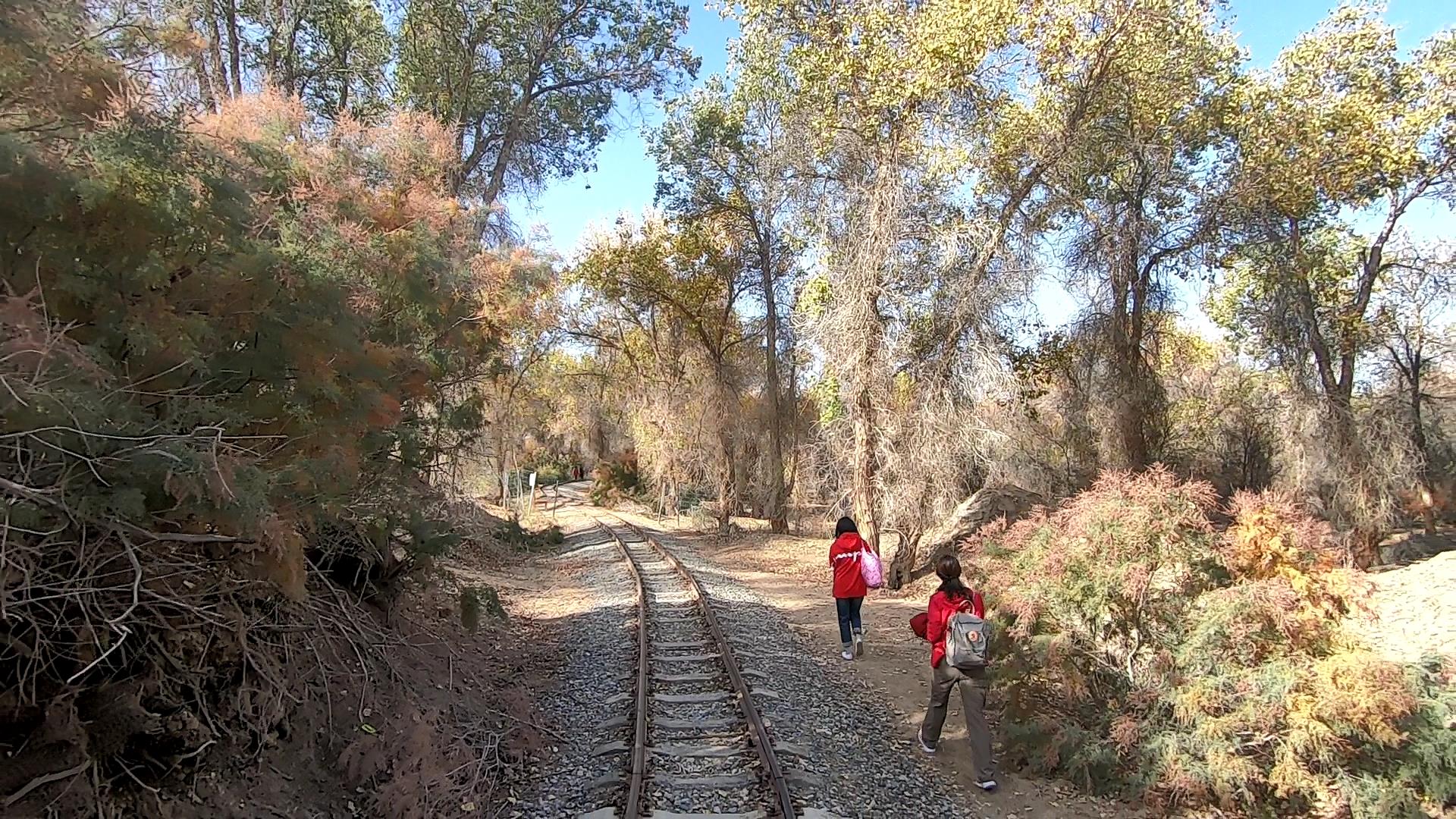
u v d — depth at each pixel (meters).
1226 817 6.24
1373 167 18.42
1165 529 6.98
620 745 6.82
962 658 6.76
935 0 16.77
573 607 13.97
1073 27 15.95
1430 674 6.61
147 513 4.21
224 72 16.14
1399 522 19.48
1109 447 19.86
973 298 16.77
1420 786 6.13
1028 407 20.36
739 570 20.28
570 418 44.84
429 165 9.12
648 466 36.78
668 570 17.88
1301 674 6.20
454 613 10.78
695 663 9.41
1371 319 21.36
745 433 30.77
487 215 11.09
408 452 7.98
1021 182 17.88
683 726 7.24
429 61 19.47
